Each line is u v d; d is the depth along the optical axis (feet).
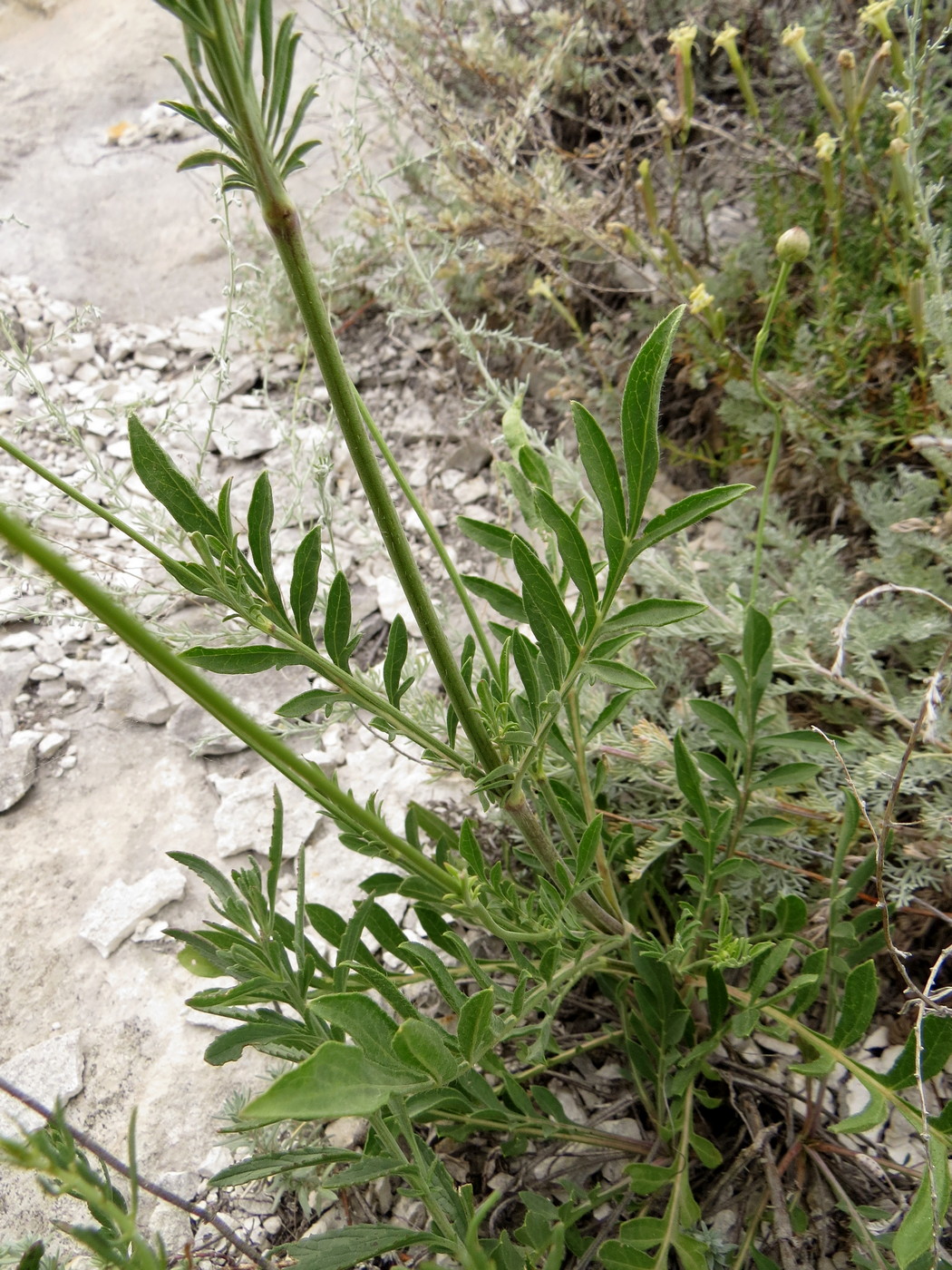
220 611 1.46
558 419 2.16
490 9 2.56
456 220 2.09
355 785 1.63
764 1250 1.06
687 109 1.65
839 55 1.44
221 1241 1.16
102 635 1.80
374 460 0.66
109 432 2.19
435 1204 0.74
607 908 1.08
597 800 1.30
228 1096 1.30
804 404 1.66
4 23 3.69
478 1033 0.62
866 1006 0.87
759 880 1.25
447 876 0.71
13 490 2.01
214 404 1.53
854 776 1.21
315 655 0.79
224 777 1.68
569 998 1.27
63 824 1.64
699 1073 1.20
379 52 2.19
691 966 1.01
